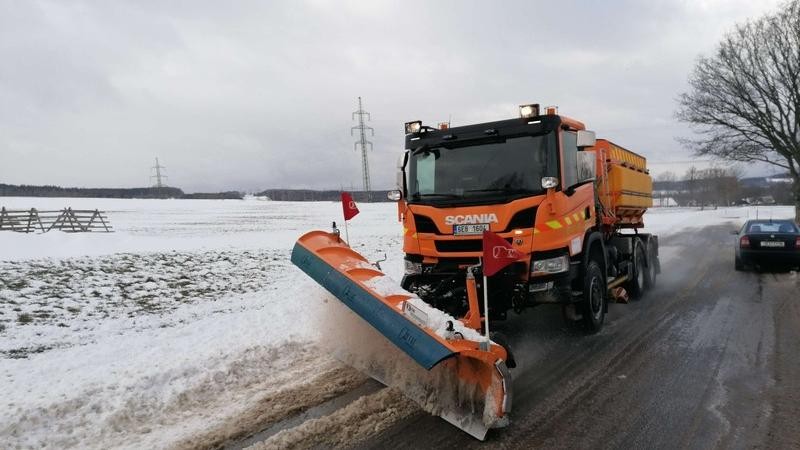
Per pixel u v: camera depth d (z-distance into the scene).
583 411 4.49
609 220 8.51
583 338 6.75
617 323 7.55
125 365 5.76
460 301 6.02
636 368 5.53
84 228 27.83
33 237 19.75
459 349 3.77
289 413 4.55
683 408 4.47
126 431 4.30
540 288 5.84
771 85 25.02
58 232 22.11
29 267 14.48
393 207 80.31
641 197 10.72
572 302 6.39
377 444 3.94
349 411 4.48
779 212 46.91
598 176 8.28
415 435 4.07
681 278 11.75
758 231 12.29
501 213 5.89
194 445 4.00
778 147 25.73
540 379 5.32
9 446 4.01
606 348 6.30
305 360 5.99
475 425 4.07
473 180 6.29
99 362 6.10
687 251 17.41
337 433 4.12
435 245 6.27
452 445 3.92
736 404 4.50
